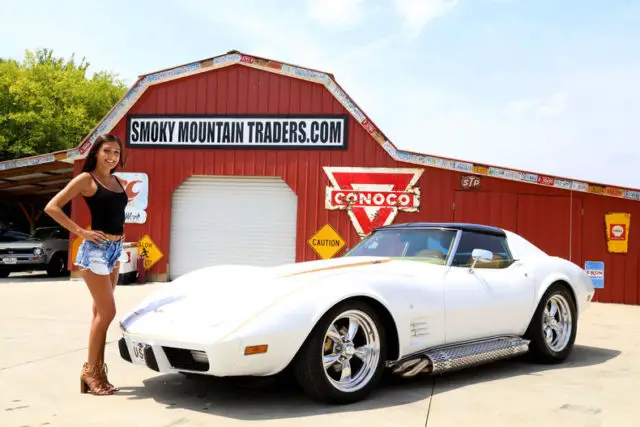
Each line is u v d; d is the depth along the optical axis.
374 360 3.67
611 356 5.32
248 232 12.81
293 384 4.03
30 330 6.30
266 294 3.40
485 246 4.75
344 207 12.17
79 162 13.31
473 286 4.30
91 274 3.64
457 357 3.96
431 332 3.95
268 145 12.64
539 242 11.02
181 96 13.09
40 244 14.59
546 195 11.08
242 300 3.41
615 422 3.23
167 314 3.55
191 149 12.98
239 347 3.11
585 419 3.29
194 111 13.02
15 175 14.15
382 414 3.32
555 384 4.15
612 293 10.56
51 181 16.30
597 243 10.73
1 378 4.18
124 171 13.18
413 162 11.73
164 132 13.09
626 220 10.58
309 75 12.41
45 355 5.00
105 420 3.19
